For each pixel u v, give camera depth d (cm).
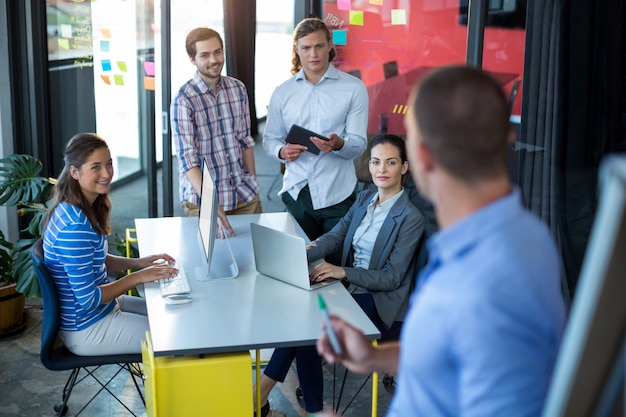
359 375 363
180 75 476
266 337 237
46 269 267
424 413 104
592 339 77
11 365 370
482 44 420
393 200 309
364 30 446
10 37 454
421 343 101
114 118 483
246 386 236
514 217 100
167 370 229
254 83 485
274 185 507
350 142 379
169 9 451
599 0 400
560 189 418
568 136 413
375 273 292
